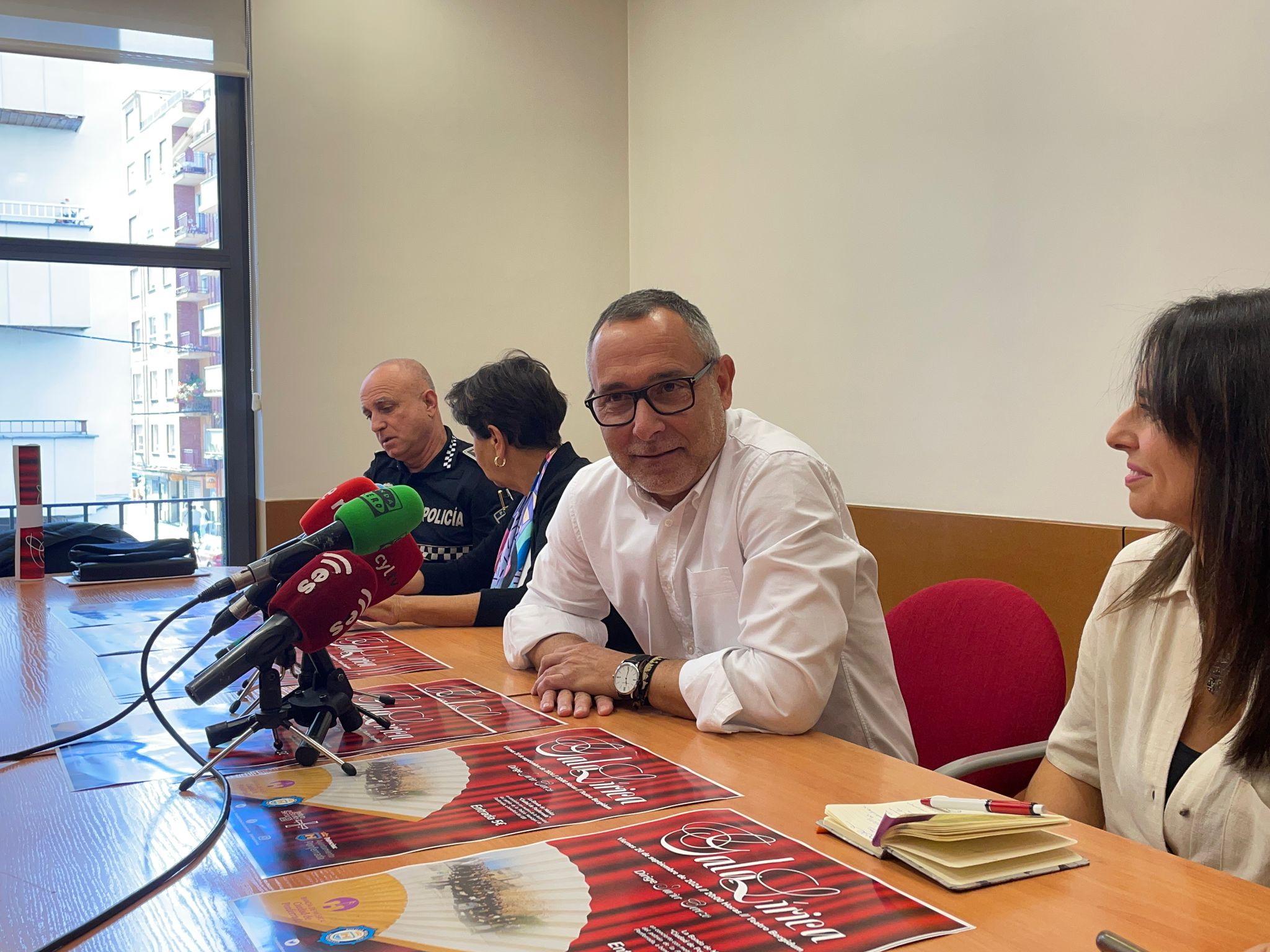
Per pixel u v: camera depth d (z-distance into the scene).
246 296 4.28
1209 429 1.10
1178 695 1.25
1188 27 2.62
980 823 0.90
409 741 1.27
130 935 0.75
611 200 4.91
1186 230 2.65
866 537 3.59
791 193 3.95
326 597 1.17
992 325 3.18
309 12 4.22
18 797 1.05
